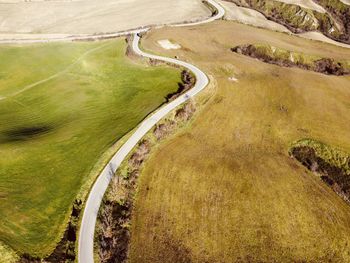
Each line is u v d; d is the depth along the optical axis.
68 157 42.00
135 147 43.44
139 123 48.12
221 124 51.44
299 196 40.97
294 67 79.62
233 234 35.34
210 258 33.00
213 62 71.06
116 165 40.69
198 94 55.84
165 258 32.41
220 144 47.56
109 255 31.89
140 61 71.12
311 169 45.94
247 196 39.69
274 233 36.28
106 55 76.81
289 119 55.38
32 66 76.38
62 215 34.41
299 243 35.84
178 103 52.81
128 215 35.91
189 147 46.00
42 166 40.31
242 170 43.22
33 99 62.25
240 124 52.09
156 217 36.00
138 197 38.09
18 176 38.50
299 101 60.66
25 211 34.09
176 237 34.25
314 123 55.28
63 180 38.41
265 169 44.19
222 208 37.81
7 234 31.22
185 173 41.44
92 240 32.41
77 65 73.69
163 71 65.75
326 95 64.12
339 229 37.94
